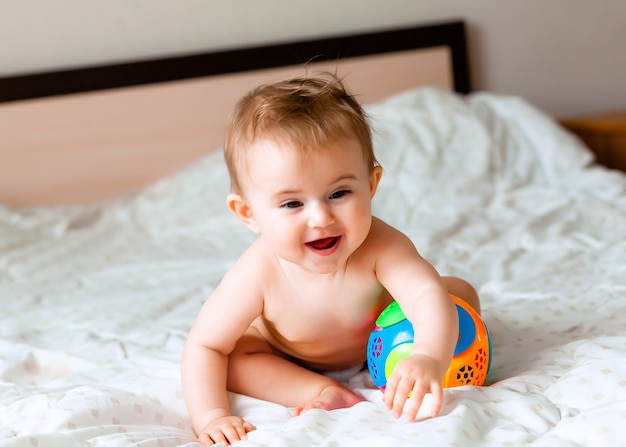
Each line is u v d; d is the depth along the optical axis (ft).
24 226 8.18
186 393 3.63
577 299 4.80
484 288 5.24
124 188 9.25
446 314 3.36
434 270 3.59
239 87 9.36
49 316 5.65
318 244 3.39
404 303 3.55
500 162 8.24
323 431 3.03
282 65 9.43
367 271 3.64
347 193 3.34
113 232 8.05
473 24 10.10
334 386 3.63
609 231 6.55
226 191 8.25
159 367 4.18
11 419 3.44
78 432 3.20
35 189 9.04
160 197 8.46
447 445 2.76
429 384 3.04
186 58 9.20
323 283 3.63
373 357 3.62
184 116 9.27
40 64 9.05
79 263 7.12
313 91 3.49
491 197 7.79
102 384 3.90
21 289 6.48
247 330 4.03
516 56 10.27
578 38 10.39
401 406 3.00
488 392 3.30
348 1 9.72
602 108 10.60
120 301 5.78
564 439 2.81
